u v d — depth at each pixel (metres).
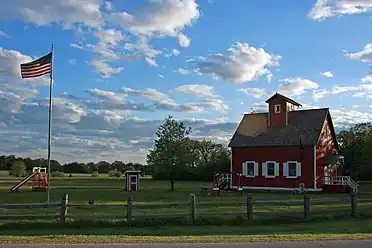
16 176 94.56
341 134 61.84
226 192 44.50
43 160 103.94
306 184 45.16
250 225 18.23
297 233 16.05
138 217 17.86
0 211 21.86
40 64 26.20
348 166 57.09
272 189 46.75
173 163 48.84
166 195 38.50
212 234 15.74
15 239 13.70
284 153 46.62
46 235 14.96
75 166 125.69
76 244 12.88
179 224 17.95
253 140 48.94
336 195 39.50
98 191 45.00
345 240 13.86
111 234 15.49
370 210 20.67
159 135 49.88
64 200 17.52
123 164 125.62
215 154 83.19
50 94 26.22
